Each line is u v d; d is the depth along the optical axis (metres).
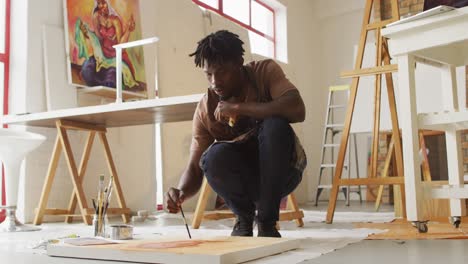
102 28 4.70
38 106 4.17
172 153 5.66
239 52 1.87
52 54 4.25
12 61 4.16
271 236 1.88
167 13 5.70
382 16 7.96
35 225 3.60
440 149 6.82
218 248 1.48
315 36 8.72
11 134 3.38
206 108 2.03
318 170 8.44
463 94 5.71
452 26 2.13
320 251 1.70
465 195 2.17
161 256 1.41
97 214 2.36
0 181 4.11
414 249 1.71
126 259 1.48
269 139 1.84
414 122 2.27
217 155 1.98
